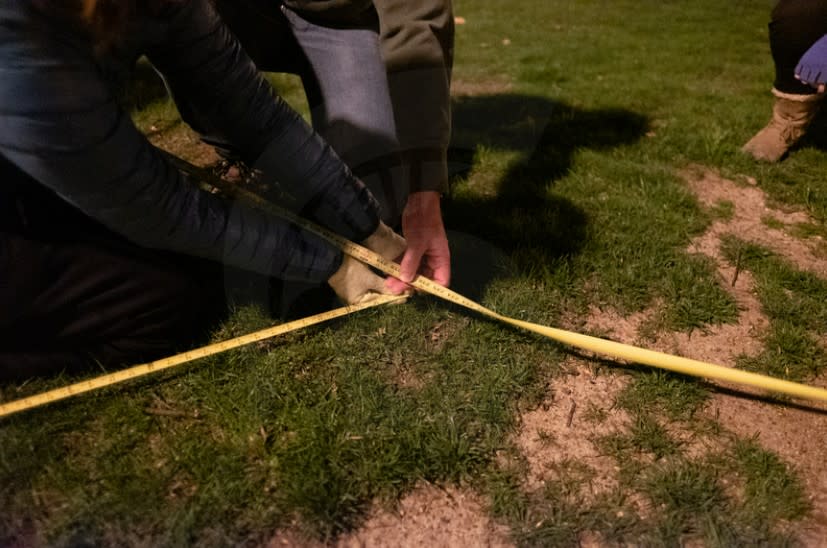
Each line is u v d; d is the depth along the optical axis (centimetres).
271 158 180
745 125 360
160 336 188
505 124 356
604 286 232
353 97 220
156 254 181
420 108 176
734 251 253
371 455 170
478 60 475
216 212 173
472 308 198
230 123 177
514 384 190
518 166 306
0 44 130
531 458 174
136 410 178
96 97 142
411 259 189
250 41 235
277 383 187
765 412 188
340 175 185
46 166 144
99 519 153
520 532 155
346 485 162
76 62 138
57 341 179
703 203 288
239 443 171
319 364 196
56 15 131
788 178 306
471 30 577
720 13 661
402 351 200
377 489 163
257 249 179
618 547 154
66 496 158
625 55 500
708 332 217
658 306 226
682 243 257
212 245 173
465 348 201
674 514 159
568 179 299
